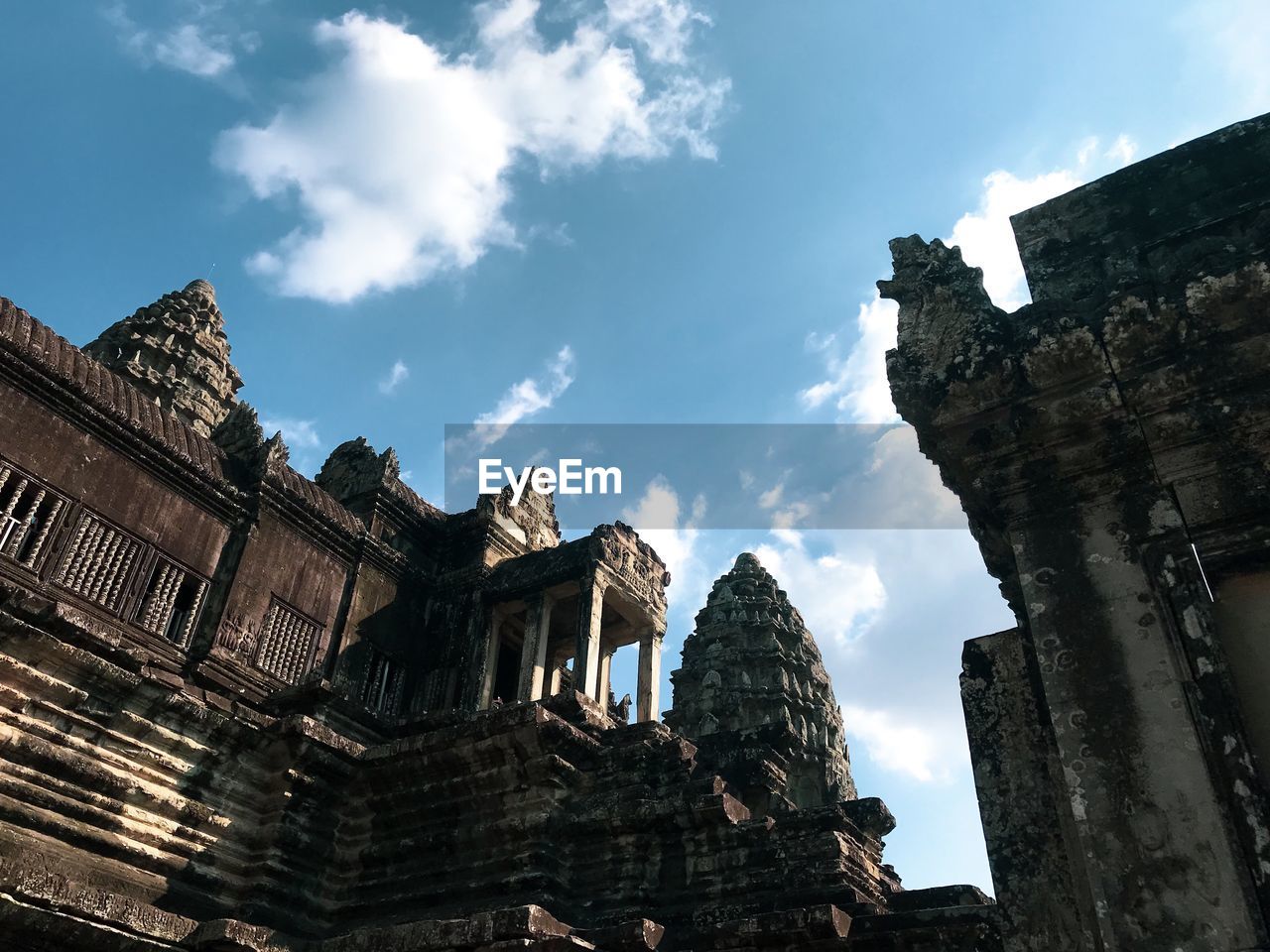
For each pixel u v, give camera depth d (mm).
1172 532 5879
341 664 25344
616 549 28250
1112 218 7223
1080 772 5500
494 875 15648
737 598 37375
